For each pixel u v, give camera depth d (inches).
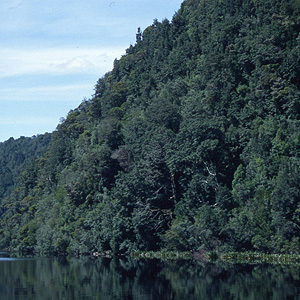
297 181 3014.3
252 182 3376.0
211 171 3700.8
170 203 4008.4
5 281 2465.6
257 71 4074.8
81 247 4402.1
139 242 3929.6
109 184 4758.9
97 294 2006.6
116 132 5078.7
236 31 4608.8
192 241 3422.7
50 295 2014.0
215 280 2272.4
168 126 4517.7
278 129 3435.0
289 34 4079.7
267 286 2050.9
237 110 4101.9
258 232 3152.1
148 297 1904.5
